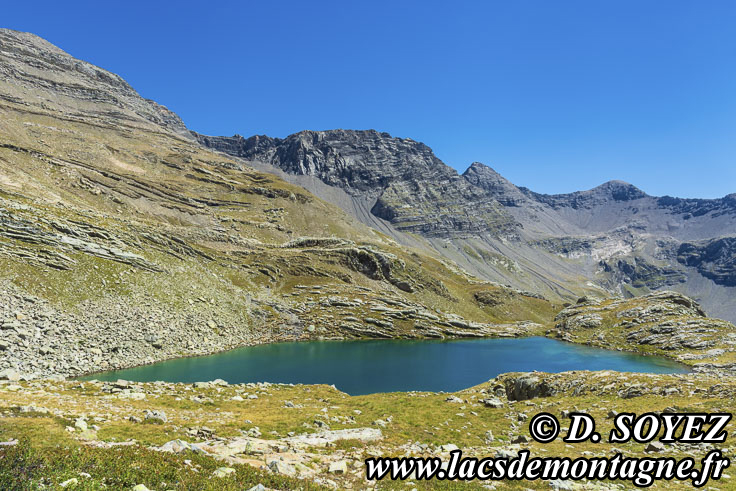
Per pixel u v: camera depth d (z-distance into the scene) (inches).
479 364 4335.6
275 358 4119.1
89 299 3587.6
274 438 1086.4
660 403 1550.2
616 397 1765.5
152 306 4067.4
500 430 1557.6
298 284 6697.8
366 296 6796.3
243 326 4985.2
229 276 6141.7
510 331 7121.1
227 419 1302.9
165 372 3203.7
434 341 5989.2
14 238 3737.7
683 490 823.1
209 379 3083.2
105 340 3289.9
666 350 4972.9
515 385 2311.8
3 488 452.8
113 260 4377.5
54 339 2918.3
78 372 2792.8
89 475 531.5
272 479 645.3
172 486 546.0
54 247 3939.5
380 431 1304.1
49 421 840.3
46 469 521.7
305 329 5457.7
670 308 5949.8
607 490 813.9
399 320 6338.6
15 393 1246.9
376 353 4773.6
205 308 4734.3
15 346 2623.0
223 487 565.3
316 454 936.9
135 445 727.1
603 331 6156.5
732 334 4788.4
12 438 665.0
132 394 1523.1
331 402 1943.9
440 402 2062.0
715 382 1658.5
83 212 5580.7
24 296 3125.0
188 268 5506.9
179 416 1238.9
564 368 4175.7
